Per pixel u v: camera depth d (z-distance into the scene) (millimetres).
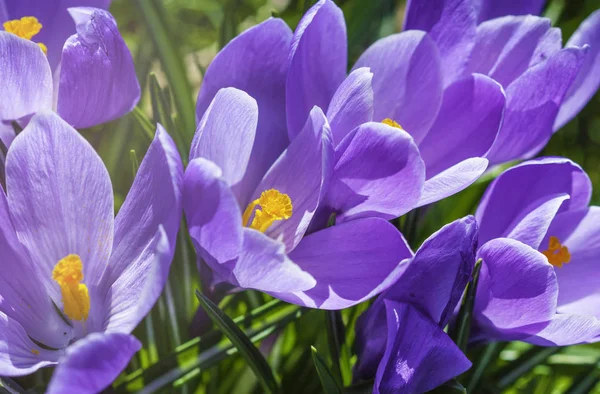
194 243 291
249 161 313
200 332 319
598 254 324
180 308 333
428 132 326
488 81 314
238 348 305
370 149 289
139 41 447
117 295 286
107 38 293
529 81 320
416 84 325
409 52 324
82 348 254
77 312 287
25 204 286
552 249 313
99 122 312
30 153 283
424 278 288
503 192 311
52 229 290
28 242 289
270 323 326
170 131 349
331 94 323
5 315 283
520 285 292
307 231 306
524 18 334
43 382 312
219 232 276
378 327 299
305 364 358
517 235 305
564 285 324
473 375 344
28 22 312
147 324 330
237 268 282
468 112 321
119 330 268
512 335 305
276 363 364
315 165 303
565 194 306
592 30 333
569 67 316
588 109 561
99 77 296
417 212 342
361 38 447
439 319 290
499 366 379
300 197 306
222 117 291
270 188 310
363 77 296
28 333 291
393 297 292
